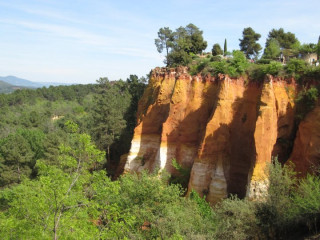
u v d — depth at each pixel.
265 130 26.56
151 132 39.75
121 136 52.28
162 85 39.41
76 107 132.00
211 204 29.25
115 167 51.00
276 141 28.56
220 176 29.62
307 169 25.95
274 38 57.97
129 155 39.62
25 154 45.00
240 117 30.69
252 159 26.95
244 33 62.41
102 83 71.12
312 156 25.78
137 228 20.77
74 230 15.79
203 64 36.84
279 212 20.62
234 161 30.30
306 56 45.78
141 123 40.06
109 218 16.64
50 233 14.66
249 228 20.48
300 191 21.20
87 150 15.96
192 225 20.84
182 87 34.97
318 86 27.30
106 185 17.33
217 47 55.44
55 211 14.38
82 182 16.81
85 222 16.94
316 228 19.39
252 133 29.69
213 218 22.94
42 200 14.57
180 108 34.84
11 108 132.25
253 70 31.47
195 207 24.47
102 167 47.25
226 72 32.34
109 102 52.66
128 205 21.83
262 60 35.34
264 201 22.66
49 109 124.56
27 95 160.38
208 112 33.66
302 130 26.91
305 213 19.73
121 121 52.22
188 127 34.41
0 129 83.69
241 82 31.28
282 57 50.25
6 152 43.75
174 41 58.03
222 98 30.50
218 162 30.05
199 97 34.31
